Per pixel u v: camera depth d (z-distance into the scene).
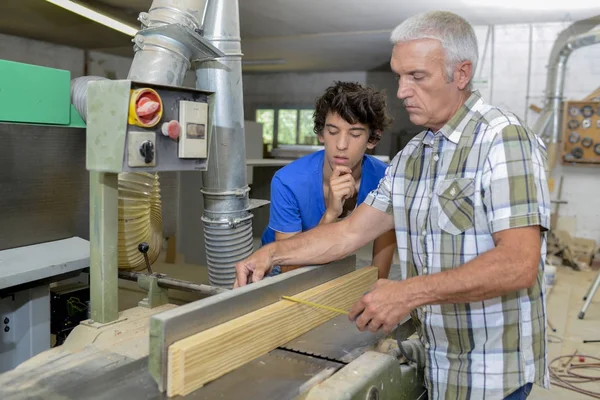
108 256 1.16
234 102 1.51
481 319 1.04
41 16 5.41
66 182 1.54
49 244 1.50
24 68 1.36
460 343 1.07
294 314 1.10
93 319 1.18
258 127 4.91
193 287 1.30
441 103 1.03
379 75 9.02
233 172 1.53
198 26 1.36
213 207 1.54
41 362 0.98
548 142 5.63
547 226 0.94
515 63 5.78
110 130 1.06
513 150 0.96
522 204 0.92
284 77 9.60
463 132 1.04
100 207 1.13
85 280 2.09
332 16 5.52
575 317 3.84
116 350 1.04
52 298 1.62
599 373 2.93
